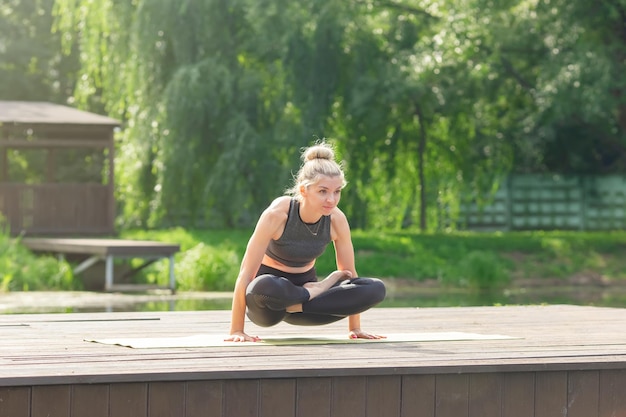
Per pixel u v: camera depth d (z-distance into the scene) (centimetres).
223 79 3130
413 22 3656
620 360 710
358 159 3434
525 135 3828
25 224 2916
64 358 694
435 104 3425
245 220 3547
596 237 3562
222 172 3109
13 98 4762
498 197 4428
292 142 3155
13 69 4775
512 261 3172
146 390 620
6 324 980
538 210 4450
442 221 4012
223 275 2528
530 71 3622
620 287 2948
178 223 3322
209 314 1100
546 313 1137
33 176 4641
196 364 660
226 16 3225
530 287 2923
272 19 3209
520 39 3494
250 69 3256
